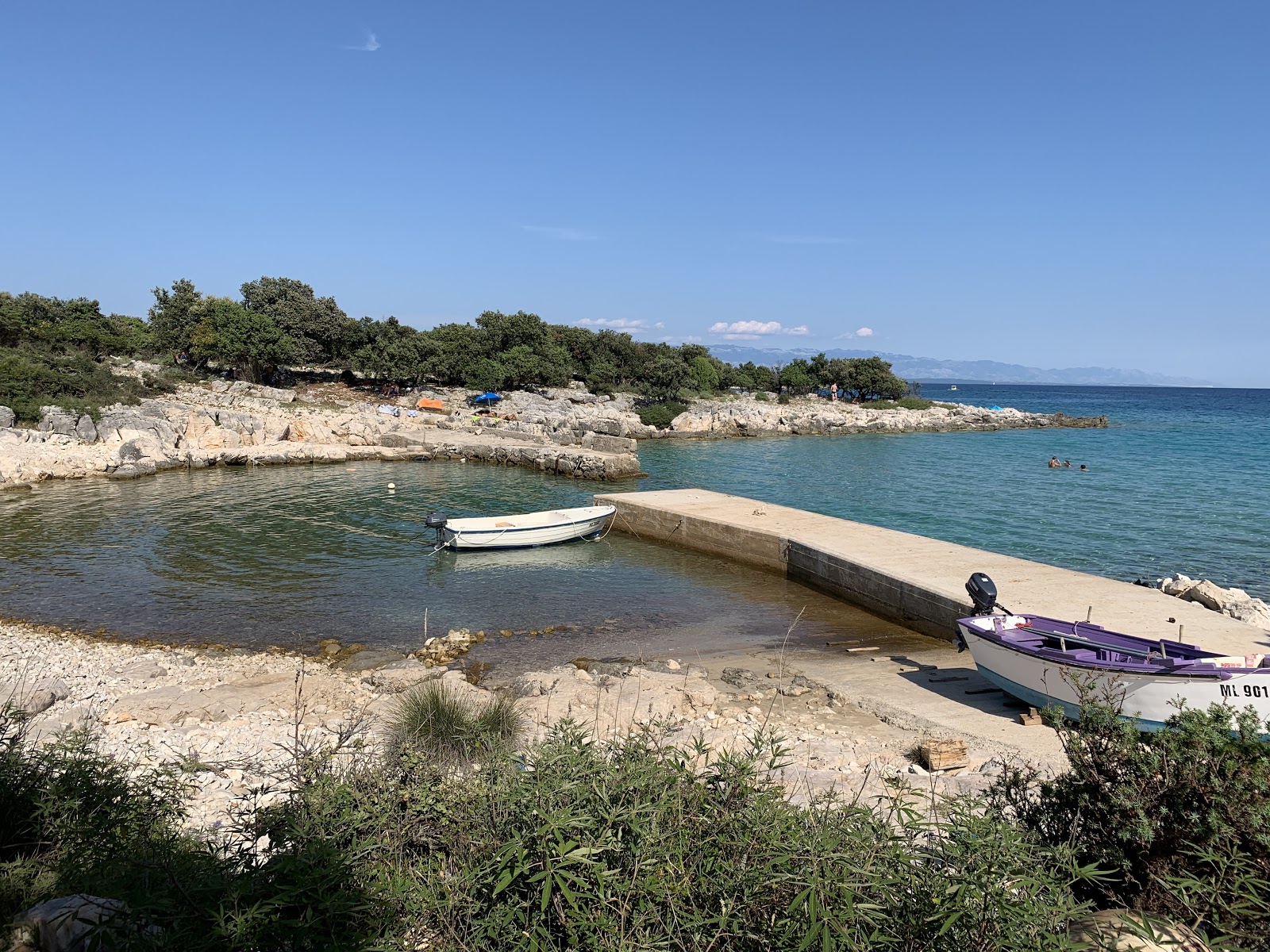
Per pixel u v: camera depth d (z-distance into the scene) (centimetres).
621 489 4616
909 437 8325
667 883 381
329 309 9300
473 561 2811
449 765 571
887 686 1548
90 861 497
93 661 1717
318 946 370
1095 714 570
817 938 359
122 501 3903
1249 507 3856
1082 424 9862
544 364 9594
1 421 4872
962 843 403
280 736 1226
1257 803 472
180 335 8100
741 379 11806
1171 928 423
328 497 4138
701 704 1430
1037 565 2230
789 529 2745
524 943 373
